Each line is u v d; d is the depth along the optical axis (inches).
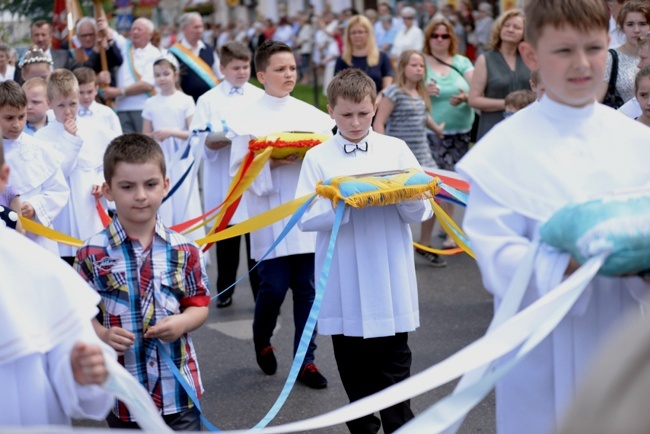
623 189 103.3
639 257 98.0
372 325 159.8
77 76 276.2
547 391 110.3
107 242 131.3
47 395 103.2
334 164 169.0
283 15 1235.9
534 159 108.3
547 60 106.7
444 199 192.9
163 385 131.0
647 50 217.8
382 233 160.9
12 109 200.2
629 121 113.0
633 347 50.9
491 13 886.4
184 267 132.6
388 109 305.9
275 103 222.2
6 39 482.6
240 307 272.7
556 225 101.8
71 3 429.7
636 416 49.1
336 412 100.8
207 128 247.0
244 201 250.2
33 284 102.8
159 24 1339.8
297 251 200.8
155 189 130.0
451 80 327.3
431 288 287.6
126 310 130.0
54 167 208.7
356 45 362.9
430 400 193.3
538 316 98.0
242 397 201.8
